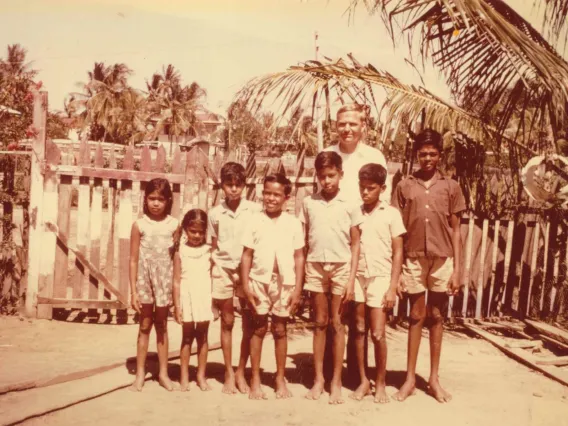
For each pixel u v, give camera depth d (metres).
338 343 3.94
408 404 3.89
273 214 4.02
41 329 5.49
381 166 3.92
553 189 6.08
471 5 5.16
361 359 4.00
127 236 5.95
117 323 5.91
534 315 6.52
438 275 4.03
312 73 5.73
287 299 3.98
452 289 4.06
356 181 4.30
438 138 4.05
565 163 5.84
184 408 3.72
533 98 5.99
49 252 5.86
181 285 4.09
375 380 4.26
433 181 4.08
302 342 5.55
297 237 3.99
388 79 6.02
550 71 5.12
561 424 3.59
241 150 6.15
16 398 3.68
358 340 3.98
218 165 6.21
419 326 4.07
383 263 3.94
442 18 5.95
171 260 4.14
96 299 5.93
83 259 5.86
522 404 3.94
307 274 4.07
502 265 6.55
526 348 5.47
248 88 5.68
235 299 6.46
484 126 6.25
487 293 6.54
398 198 4.20
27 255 6.07
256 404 3.83
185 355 4.10
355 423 3.53
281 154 6.07
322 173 3.92
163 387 4.11
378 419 3.60
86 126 52.22
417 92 6.09
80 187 5.89
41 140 5.79
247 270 3.94
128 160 5.98
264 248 3.95
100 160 5.88
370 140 6.25
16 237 6.09
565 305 6.39
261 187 6.15
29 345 4.93
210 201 6.74
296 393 4.07
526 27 6.24
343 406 3.81
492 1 6.12
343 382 4.33
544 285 6.48
